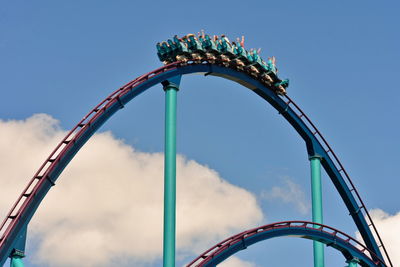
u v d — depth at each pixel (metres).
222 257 80.50
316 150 102.94
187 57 89.31
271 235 86.12
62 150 75.00
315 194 101.06
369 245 106.56
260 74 97.88
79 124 77.00
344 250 95.88
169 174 80.81
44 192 72.81
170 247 78.50
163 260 78.31
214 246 79.56
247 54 96.00
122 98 81.00
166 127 83.50
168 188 80.31
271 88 100.12
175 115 84.44
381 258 106.88
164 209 79.94
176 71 86.69
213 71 92.31
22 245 72.44
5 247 68.19
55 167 73.94
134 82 81.94
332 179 105.56
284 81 100.12
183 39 90.50
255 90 99.62
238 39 95.56
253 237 83.94
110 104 79.88
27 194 71.56
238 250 82.31
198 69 90.25
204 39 90.81
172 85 85.69
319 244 99.12
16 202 70.44
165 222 79.44
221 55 92.50
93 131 78.31
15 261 71.50
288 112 101.31
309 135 102.62
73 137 76.06
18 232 69.81
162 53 90.19
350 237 95.75
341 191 105.50
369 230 106.50
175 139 83.06
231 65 94.69
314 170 102.12
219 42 93.12
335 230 93.81
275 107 101.62
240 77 96.06
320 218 100.00
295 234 89.00
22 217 70.31
